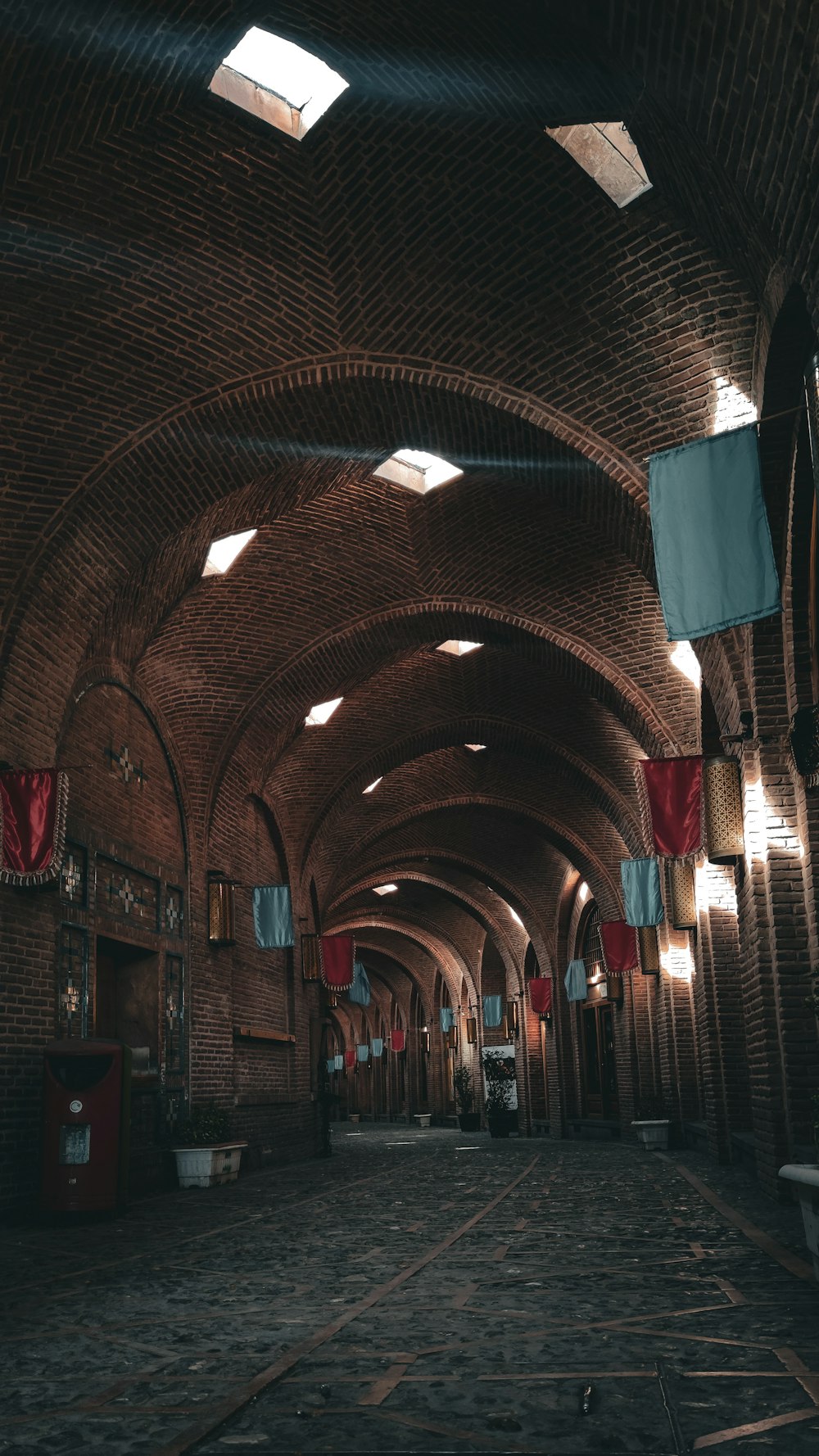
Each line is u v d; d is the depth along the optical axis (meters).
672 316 9.02
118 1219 10.27
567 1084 27.56
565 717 19.41
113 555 10.99
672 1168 15.26
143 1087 13.12
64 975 11.20
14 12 6.70
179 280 9.15
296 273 9.34
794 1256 7.08
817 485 6.18
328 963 22.84
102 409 9.83
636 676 15.21
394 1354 4.77
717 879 15.70
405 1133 35.66
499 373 10.04
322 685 16.83
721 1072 15.36
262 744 17.38
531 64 7.27
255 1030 17.64
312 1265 7.32
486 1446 3.53
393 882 32.25
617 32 6.50
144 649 13.64
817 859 9.34
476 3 6.91
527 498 13.02
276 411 10.61
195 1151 13.75
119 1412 4.00
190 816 15.52
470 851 28.16
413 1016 46.56
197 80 7.67
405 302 9.66
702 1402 3.97
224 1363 4.68
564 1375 4.37
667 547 6.80
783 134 5.85
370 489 13.30
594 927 26.69
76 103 7.58
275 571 14.30
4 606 9.97
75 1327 5.50
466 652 18.02
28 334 9.10
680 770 11.81
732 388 9.23
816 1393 4.03
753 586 6.60
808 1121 9.49
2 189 8.03
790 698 9.79
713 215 7.62
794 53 5.32
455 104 7.88
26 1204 10.01
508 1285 6.38
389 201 8.76
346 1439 3.63
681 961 19.98
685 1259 7.11
